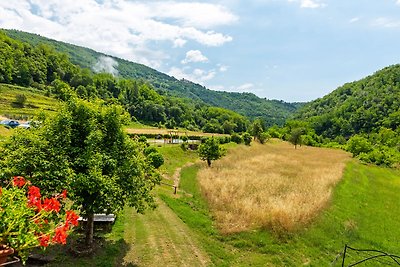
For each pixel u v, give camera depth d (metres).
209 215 21.73
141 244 16.86
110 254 15.24
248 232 18.64
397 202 32.31
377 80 175.88
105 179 13.02
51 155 13.05
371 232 21.75
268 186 28.25
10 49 145.00
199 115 160.38
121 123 15.54
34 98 104.44
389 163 64.75
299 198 24.44
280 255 16.69
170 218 21.20
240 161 47.97
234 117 154.88
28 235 5.93
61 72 162.75
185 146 57.81
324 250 17.70
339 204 26.69
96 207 13.29
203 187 27.31
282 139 118.94
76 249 15.01
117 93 157.00
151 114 133.88
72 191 12.39
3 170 12.38
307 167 45.91
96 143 14.09
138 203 15.21
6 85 115.62
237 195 24.48
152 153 37.38
